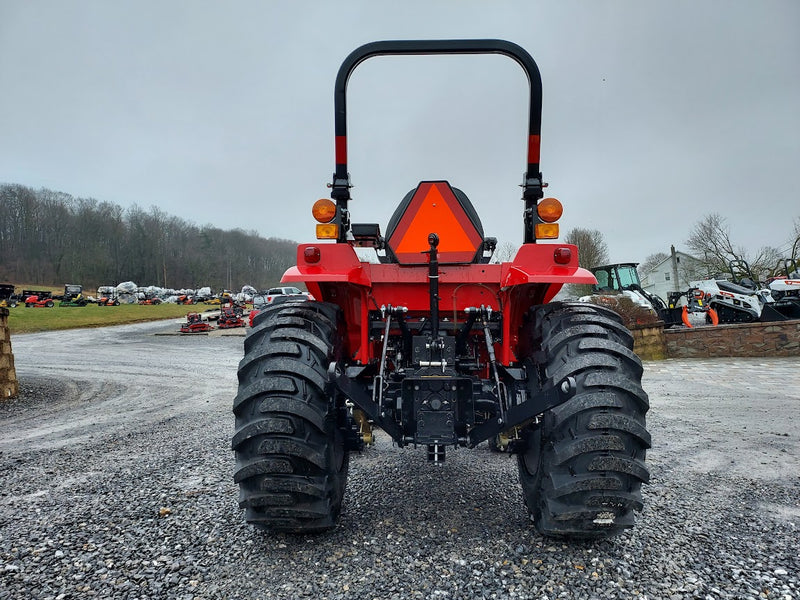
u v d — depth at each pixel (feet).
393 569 6.98
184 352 55.11
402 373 8.18
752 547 7.72
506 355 8.84
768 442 14.80
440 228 9.45
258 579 6.84
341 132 9.58
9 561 7.59
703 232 122.11
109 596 6.53
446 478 11.10
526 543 7.68
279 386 6.88
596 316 7.73
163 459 13.64
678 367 35.27
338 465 8.32
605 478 6.56
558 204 8.46
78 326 100.53
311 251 8.29
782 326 40.34
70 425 19.27
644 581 6.64
